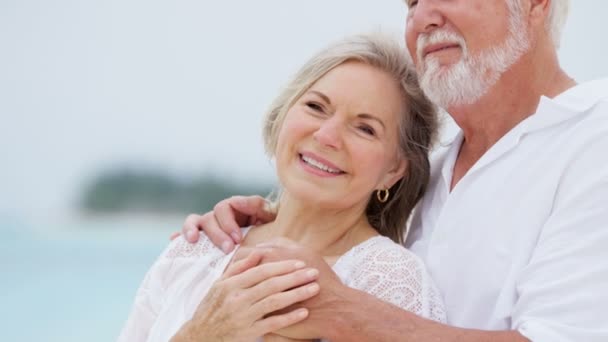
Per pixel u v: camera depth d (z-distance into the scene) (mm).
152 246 21500
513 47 2328
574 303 1918
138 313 2490
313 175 2357
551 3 2365
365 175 2354
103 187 29453
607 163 2047
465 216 2338
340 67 2387
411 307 2180
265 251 2184
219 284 2139
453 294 2326
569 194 2090
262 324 2068
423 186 2648
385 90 2379
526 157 2248
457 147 2617
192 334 2137
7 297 13289
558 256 1998
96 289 14344
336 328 2045
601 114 2133
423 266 2279
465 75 2336
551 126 2236
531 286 2029
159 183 29719
